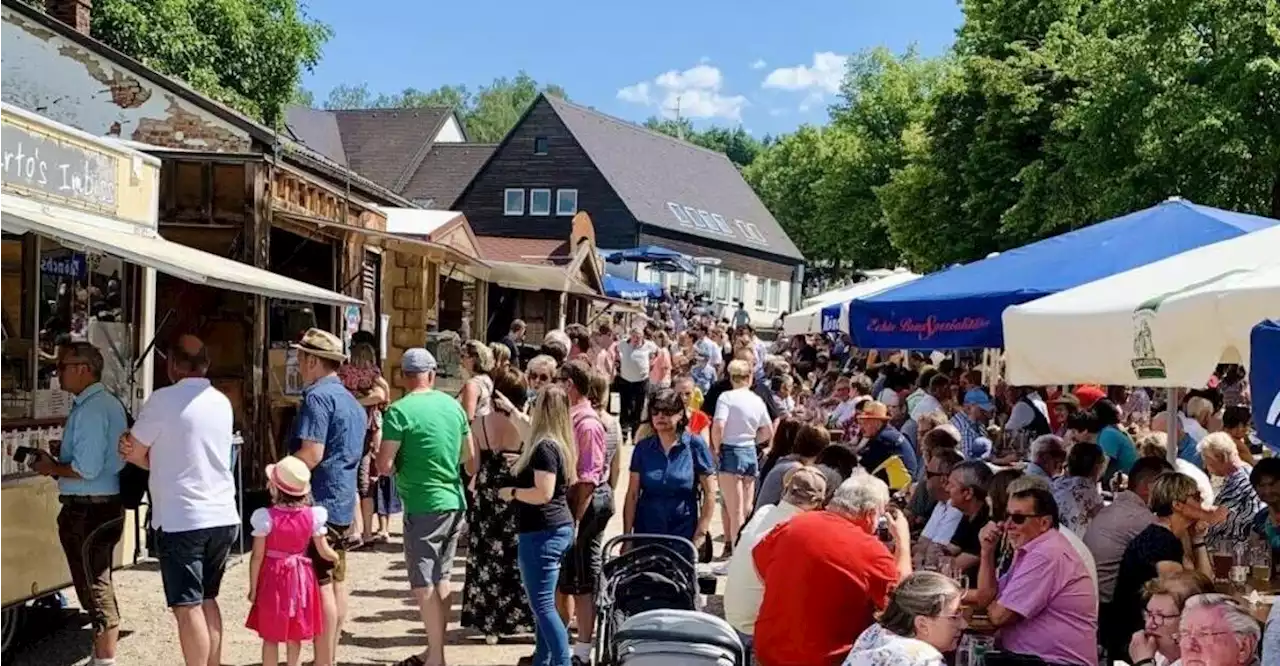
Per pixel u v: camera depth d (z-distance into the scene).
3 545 6.88
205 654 6.13
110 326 9.05
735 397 10.68
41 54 13.19
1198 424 10.70
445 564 6.93
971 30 32.56
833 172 56.91
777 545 5.43
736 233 57.47
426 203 53.56
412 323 16.19
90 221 8.00
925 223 34.38
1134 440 10.62
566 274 21.39
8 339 7.86
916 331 7.88
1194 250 6.03
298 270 13.97
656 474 7.88
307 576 6.21
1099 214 19.70
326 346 6.92
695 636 5.12
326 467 6.85
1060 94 27.70
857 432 12.35
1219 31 17.14
